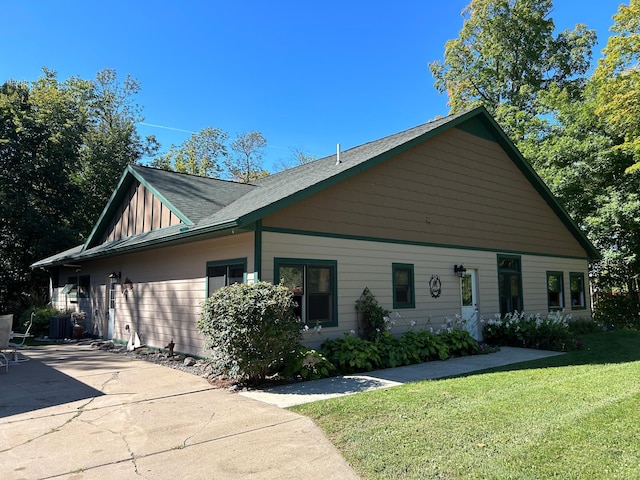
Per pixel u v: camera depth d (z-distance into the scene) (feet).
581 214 61.46
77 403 19.56
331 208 30.09
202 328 23.43
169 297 34.63
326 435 14.84
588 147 58.80
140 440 14.69
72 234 67.46
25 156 65.36
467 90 92.22
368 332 30.71
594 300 67.67
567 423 15.05
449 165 39.27
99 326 46.44
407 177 35.55
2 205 60.23
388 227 33.58
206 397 20.48
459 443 13.55
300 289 27.94
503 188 44.57
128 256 41.60
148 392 21.58
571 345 34.47
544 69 86.63
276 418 16.85
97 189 84.64
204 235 28.60
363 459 12.69
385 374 25.25
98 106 97.91
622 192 56.80
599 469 11.52
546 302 48.06
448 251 38.09
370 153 34.73
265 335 22.03
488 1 85.97
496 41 86.53
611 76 58.75
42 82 81.61
